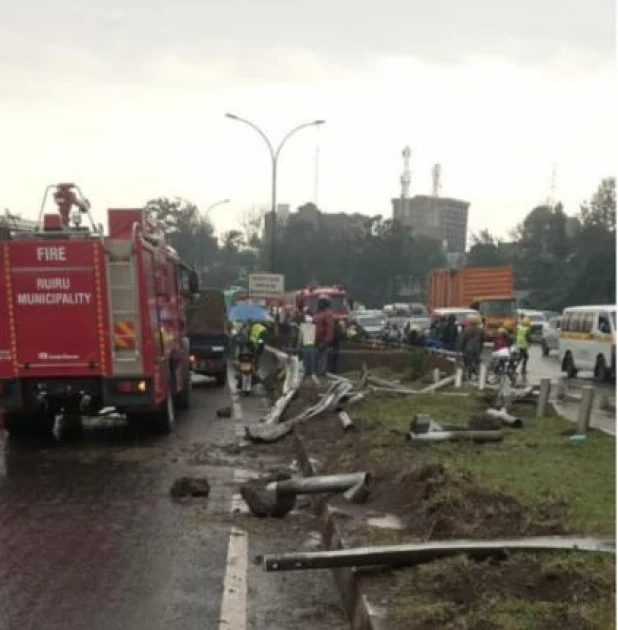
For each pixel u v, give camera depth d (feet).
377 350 93.76
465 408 49.29
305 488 26.99
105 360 40.01
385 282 376.89
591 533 20.84
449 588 17.39
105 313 39.96
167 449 40.52
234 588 20.40
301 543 24.22
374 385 63.52
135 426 45.01
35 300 39.81
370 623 16.30
